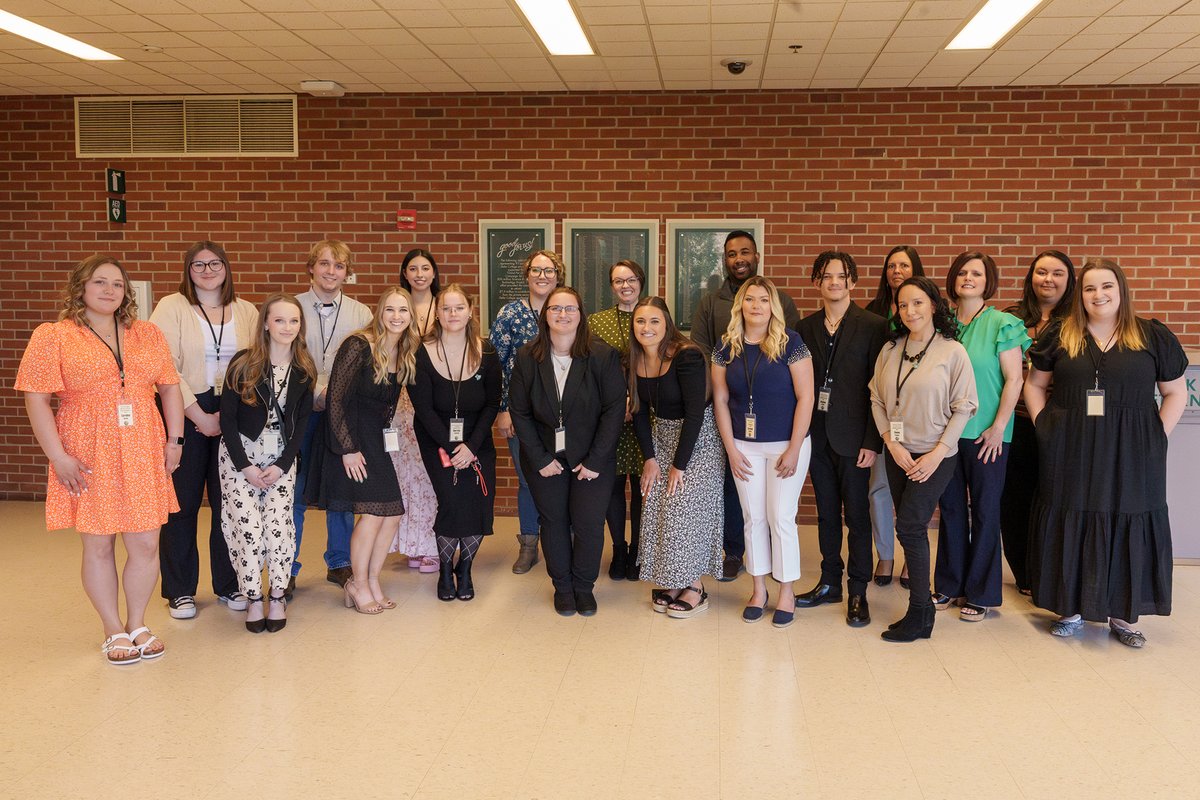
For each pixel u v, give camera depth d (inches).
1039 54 206.7
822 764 114.0
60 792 106.6
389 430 165.5
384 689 136.1
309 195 255.0
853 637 158.6
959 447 163.9
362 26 189.6
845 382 162.9
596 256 249.8
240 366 153.5
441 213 252.1
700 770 112.3
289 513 161.5
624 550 192.1
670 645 154.4
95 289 137.3
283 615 161.8
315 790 107.3
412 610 172.6
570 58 213.8
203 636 158.1
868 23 185.0
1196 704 131.9
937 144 240.1
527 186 249.6
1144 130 235.3
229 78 236.5
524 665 145.6
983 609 167.9
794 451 157.0
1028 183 239.1
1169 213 236.4
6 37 200.1
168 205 258.5
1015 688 137.3
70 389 137.7
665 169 246.1
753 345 157.9
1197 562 198.5
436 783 109.1
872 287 244.5
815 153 242.8
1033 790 108.0
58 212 261.7
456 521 171.6
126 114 257.4
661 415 164.9
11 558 205.8
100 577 144.2
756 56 210.2
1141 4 171.6
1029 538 164.2
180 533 164.1
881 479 187.0
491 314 253.3
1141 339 151.1
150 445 143.3
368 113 251.3
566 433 163.6
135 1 175.0
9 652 150.2
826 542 172.6
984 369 160.7
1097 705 131.3
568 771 112.1
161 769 112.0
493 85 240.8
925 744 119.3
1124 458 150.6
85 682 138.1
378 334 160.6
